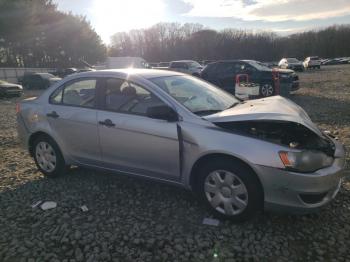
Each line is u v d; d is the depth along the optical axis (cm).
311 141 368
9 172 545
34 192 459
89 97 457
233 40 8956
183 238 338
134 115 411
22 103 528
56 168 499
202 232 348
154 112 376
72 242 336
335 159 357
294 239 332
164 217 380
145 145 401
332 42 8675
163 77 446
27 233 358
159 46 9306
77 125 457
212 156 362
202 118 372
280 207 334
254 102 450
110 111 432
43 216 391
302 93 1516
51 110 487
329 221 362
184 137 371
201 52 8994
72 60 5484
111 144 430
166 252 318
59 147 487
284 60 4028
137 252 319
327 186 333
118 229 357
